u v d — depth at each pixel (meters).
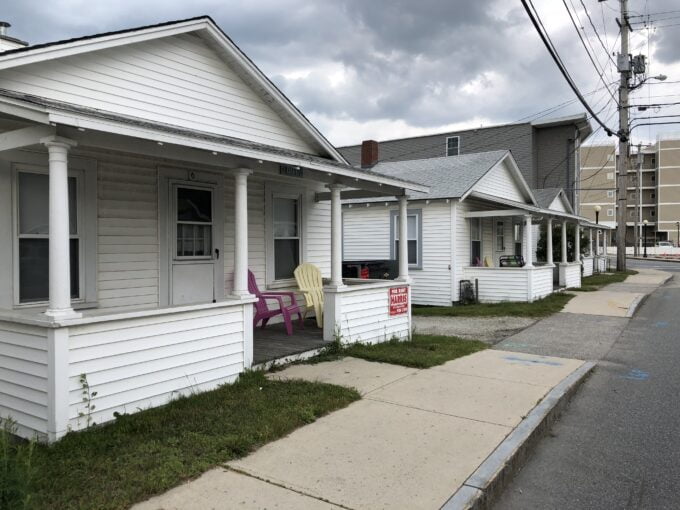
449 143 36.34
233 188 8.60
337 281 8.07
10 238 5.78
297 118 9.18
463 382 6.48
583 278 24.64
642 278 24.92
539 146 35.25
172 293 7.62
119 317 4.91
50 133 4.52
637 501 3.82
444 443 4.48
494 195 18.23
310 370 6.91
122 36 6.65
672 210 84.12
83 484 3.55
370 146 21.00
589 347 9.19
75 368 4.59
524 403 5.64
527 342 9.60
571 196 34.53
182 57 7.64
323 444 4.42
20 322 4.57
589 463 4.49
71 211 6.46
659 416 5.69
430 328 11.38
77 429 4.57
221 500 3.45
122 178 7.00
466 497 3.54
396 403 5.58
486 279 16.23
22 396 4.64
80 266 6.52
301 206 10.20
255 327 9.23
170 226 7.61
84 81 6.52
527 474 4.28
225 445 4.23
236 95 8.43
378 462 4.07
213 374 5.93
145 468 3.80
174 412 4.97
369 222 17.45
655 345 9.42
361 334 8.51
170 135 5.11
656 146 86.12
